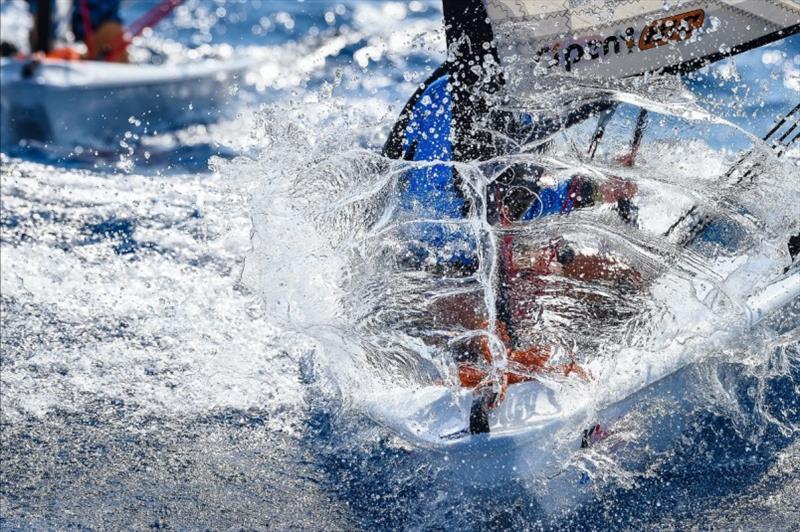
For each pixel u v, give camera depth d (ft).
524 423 38.96
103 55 111.34
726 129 54.49
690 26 43.62
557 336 42.91
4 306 59.31
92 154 94.63
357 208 47.24
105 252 68.13
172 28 151.33
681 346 42.60
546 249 46.09
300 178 47.93
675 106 47.21
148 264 66.33
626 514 39.04
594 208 48.19
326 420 47.01
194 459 43.91
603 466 40.52
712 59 44.29
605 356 42.16
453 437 38.75
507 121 43.78
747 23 44.01
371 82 105.19
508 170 44.50
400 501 40.29
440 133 46.65
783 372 46.78
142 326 57.21
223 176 51.62
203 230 72.69
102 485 41.68
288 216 46.24
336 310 43.91
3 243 69.00
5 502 40.11
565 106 43.75
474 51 42.83
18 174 85.92
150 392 49.85
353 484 41.60
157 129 101.96
